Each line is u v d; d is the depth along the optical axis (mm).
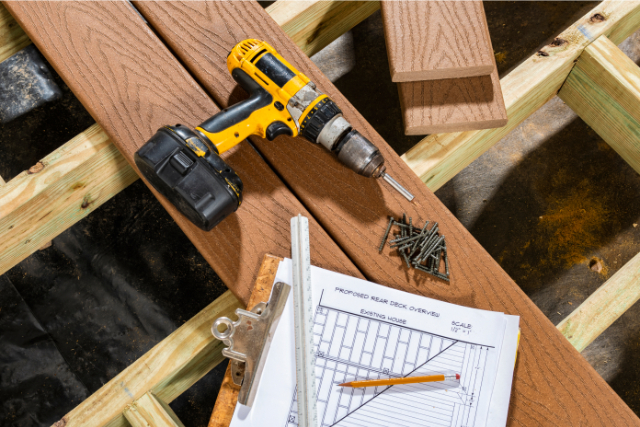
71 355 1780
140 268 1858
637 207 1858
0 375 1740
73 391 1758
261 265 887
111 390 1062
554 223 1867
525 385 828
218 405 823
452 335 834
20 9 1017
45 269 1833
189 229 913
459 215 1912
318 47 1349
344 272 890
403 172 938
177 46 1005
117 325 1813
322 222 917
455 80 1021
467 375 816
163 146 806
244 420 802
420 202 918
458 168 1266
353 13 1290
